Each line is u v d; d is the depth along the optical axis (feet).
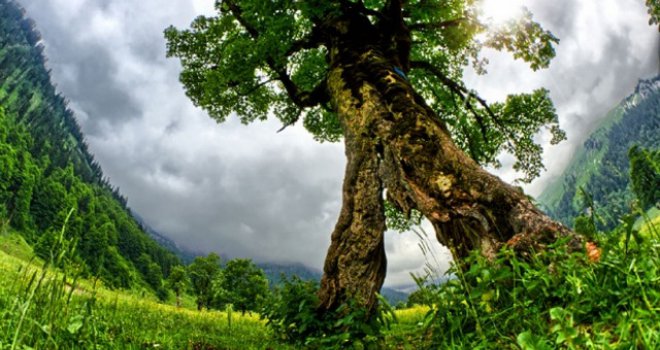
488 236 18.33
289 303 26.12
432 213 21.43
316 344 21.85
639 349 6.72
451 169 22.67
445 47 55.88
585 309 8.37
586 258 9.62
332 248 29.09
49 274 8.20
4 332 8.69
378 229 28.17
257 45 41.86
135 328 17.57
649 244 8.61
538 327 8.84
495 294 10.53
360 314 22.00
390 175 26.27
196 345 18.85
